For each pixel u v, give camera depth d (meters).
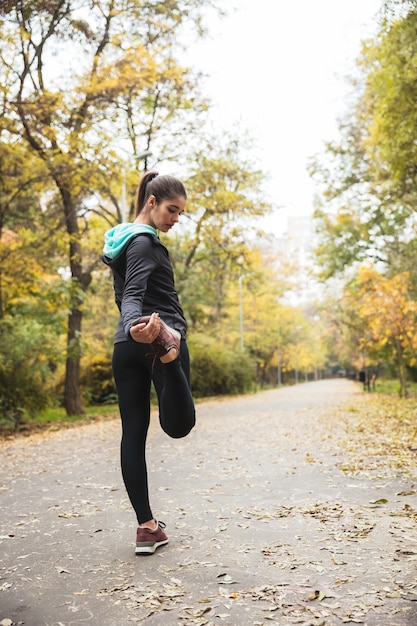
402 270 21.97
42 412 14.97
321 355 88.94
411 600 2.41
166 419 2.99
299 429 10.26
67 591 2.69
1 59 13.63
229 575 2.79
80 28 15.94
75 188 16.44
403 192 17.33
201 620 2.31
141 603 2.51
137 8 16.52
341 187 24.06
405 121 12.67
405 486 4.78
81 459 7.72
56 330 16.39
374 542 3.22
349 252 24.98
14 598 2.63
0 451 9.59
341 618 2.27
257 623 2.26
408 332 18.28
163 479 5.62
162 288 3.11
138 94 17.56
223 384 31.16
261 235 23.94
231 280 30.61
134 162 17.38
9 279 15.61
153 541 3.17
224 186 22.42
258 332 49.81
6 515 4.34
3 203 18.69
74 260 18.28
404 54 11.86
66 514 4.25
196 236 24.27
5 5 12.70
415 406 13.99
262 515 3.96
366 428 9.62
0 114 13.99
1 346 13.95
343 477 5.30
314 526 3.62
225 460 6.78
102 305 26.78
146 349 3.10
